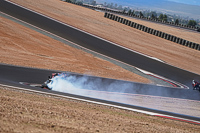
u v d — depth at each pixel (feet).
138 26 456.04
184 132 88.79
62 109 91.66
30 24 324.80
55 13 437.58
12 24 301.43
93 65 229.45
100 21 457.27
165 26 599.16
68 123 73.61
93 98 134.72
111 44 315.58
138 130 79.30
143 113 119.96
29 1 489.26
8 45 234.99
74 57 242.37
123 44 329.11
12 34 266.57
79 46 279.69
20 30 286.25
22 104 88.69
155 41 386.73
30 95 110.32
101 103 124.88
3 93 103.19
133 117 102.22
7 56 205.36
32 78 160.04
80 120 79.92
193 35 524.52
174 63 287.28
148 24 580.71
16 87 125.80
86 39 314.76
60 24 362.12
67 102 109.29
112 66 236.43
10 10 374.63
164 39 413.80
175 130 89.61
